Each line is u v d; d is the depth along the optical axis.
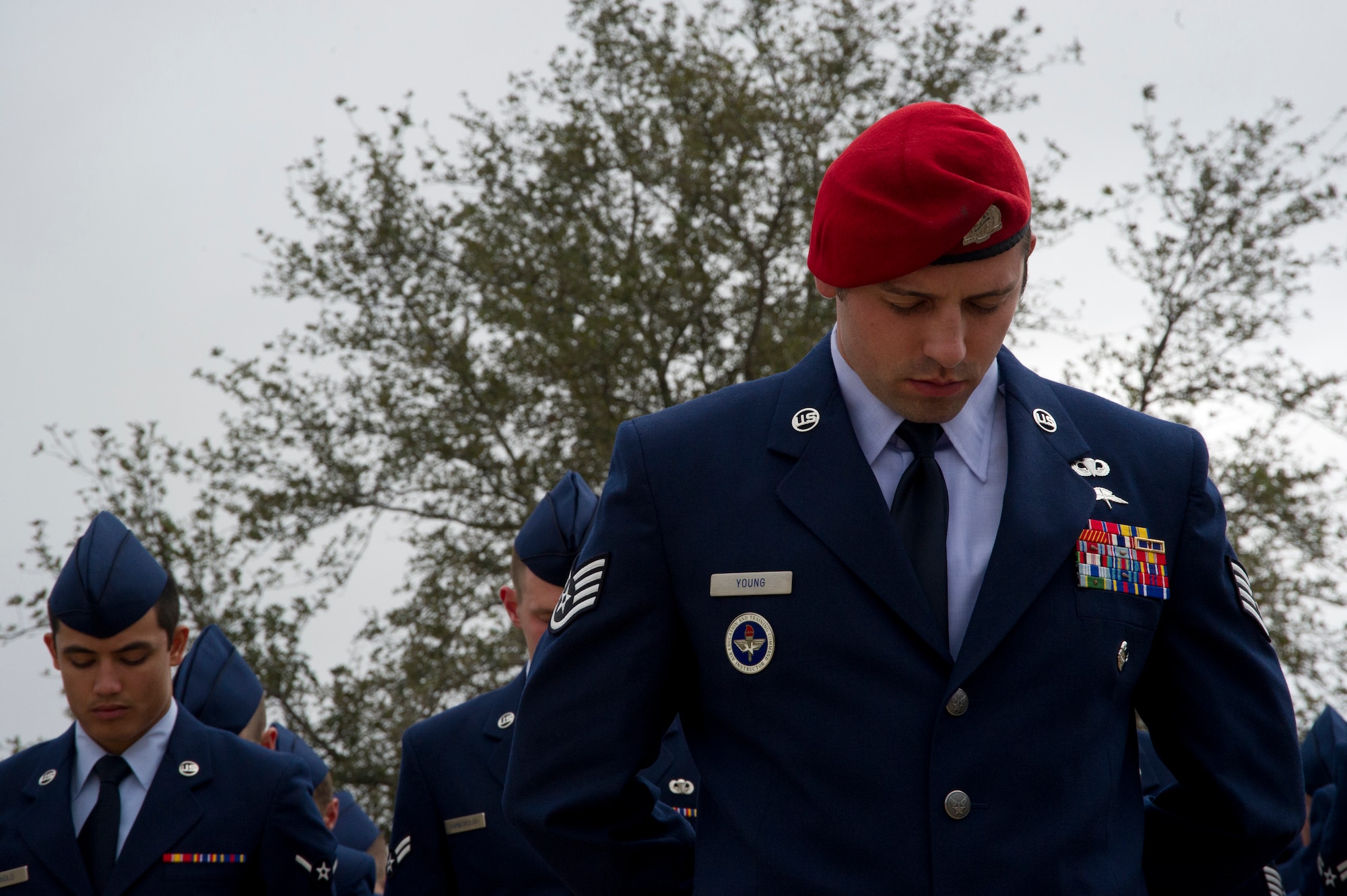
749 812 5.05
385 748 27.19
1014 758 4.96
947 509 5.30
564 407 28.38
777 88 28.73
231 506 27.95
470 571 28.39
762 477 5.38
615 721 5.41
